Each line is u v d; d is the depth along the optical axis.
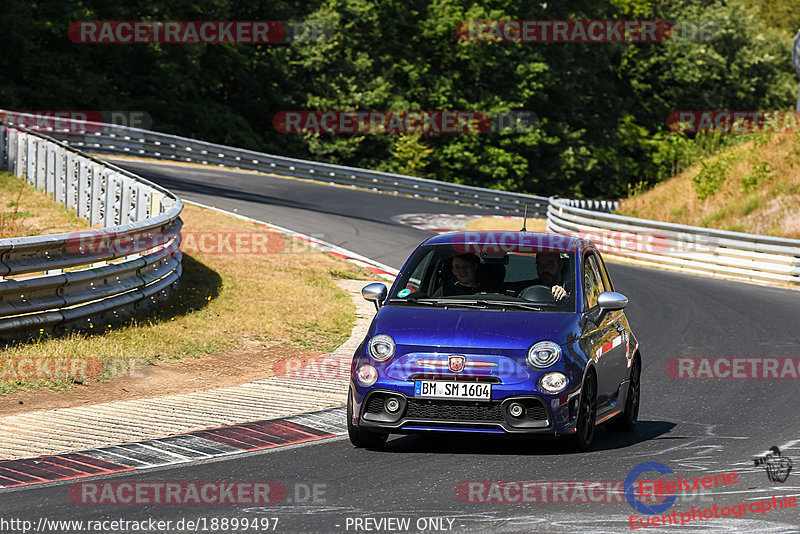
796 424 34.91
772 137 130.50
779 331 58.75
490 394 28.06
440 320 29.59
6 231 69.94
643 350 52.59
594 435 32.94
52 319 42.97
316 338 51.69
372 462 27.98
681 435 32.97
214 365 43.69
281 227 96.69
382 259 84.94
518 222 133.25
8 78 199.88
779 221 108.81
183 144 159.12
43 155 86.31
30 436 30.27
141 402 35.94
